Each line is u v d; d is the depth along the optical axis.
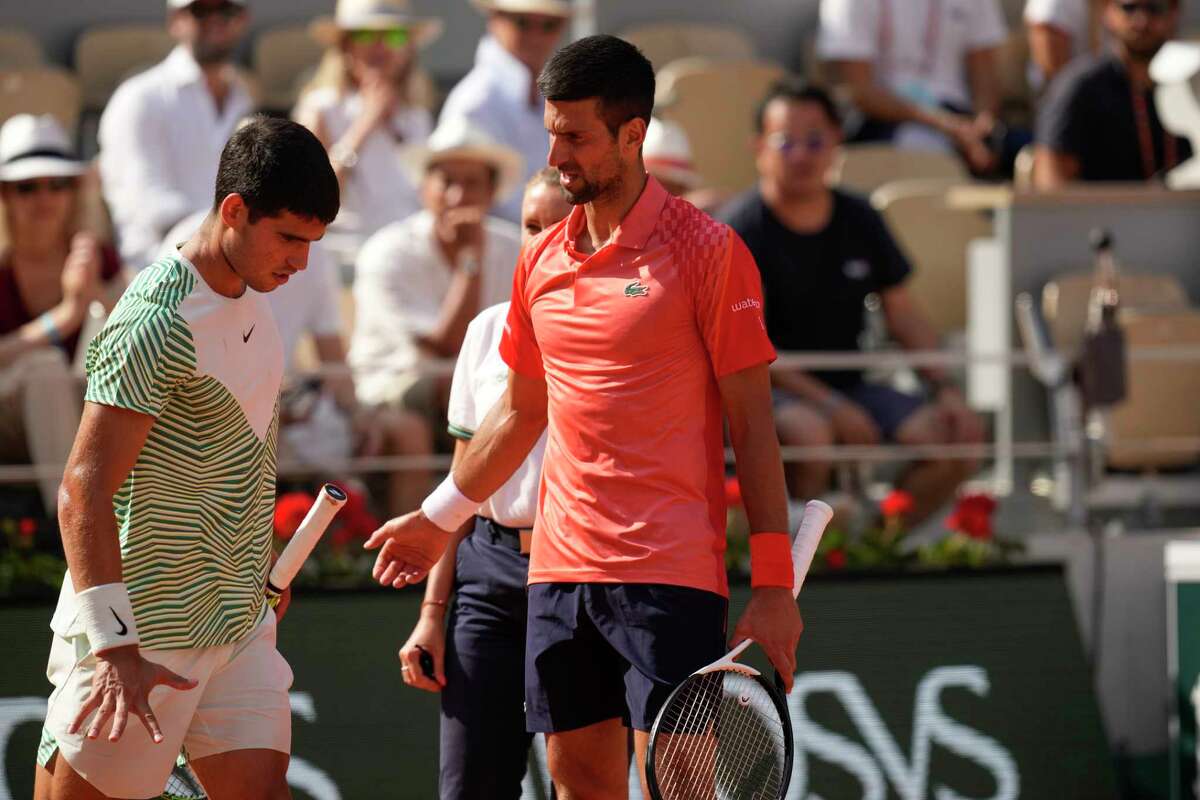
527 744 15.09
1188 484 26.20
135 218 29.31
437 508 14.11
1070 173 29.47
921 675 22.11
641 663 12.51
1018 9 40.38
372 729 21.00
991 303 28.42
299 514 21.64
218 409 12.57
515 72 31.05
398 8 30.77
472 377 15.09
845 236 24.89
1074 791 21.94
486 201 25.44
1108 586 24.00
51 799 13.15
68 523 12.02
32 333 23.89
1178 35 37.19
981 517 23.08
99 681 11.99
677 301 12.35
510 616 14.80
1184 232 28.34
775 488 12.47
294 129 12.34
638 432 12.48
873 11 34.34
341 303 29.05
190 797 14.23
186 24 29.91
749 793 12.59
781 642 12.30
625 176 12.43
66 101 35.06
